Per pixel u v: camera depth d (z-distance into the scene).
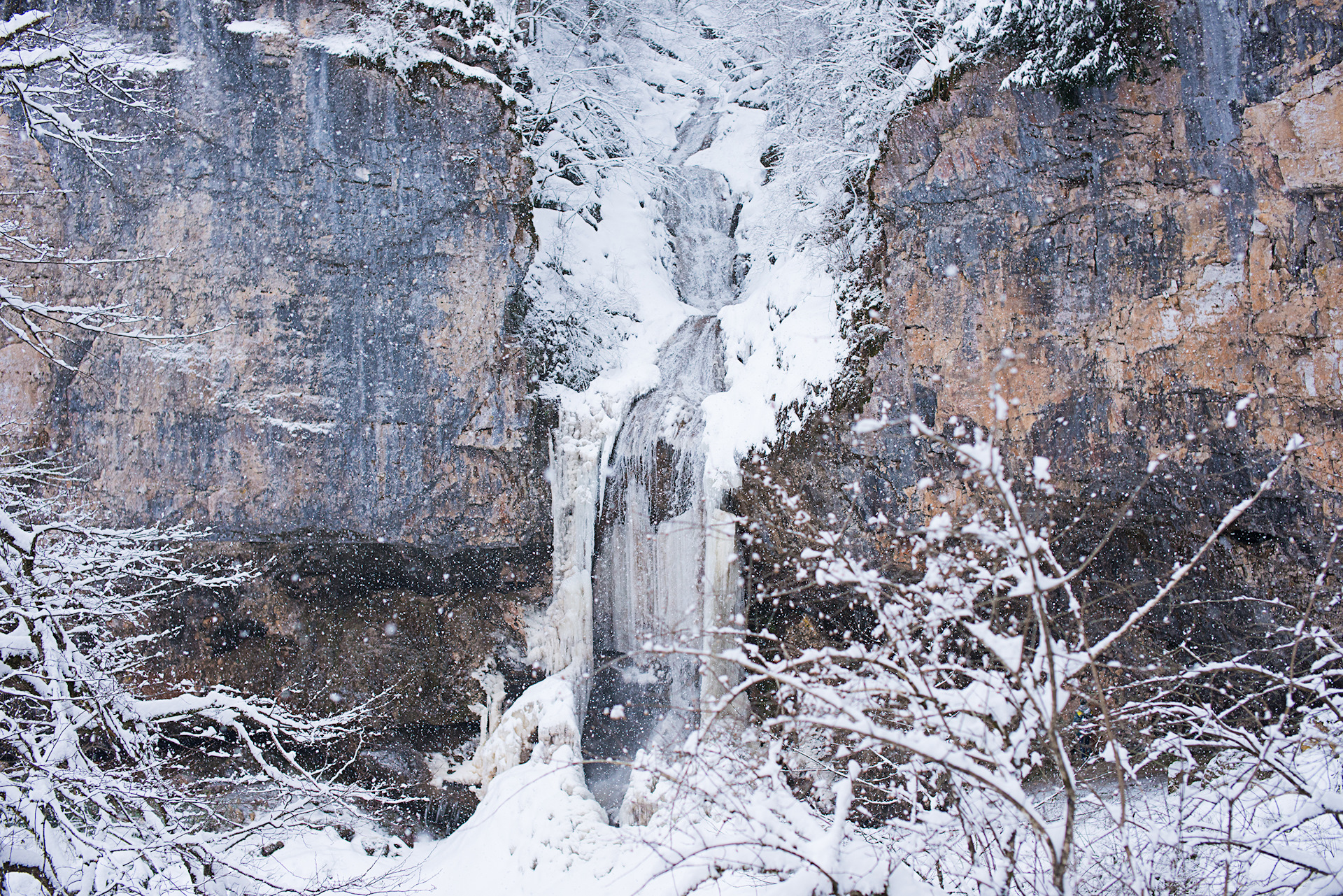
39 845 6.50
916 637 7.05
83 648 10.52
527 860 10.94
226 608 13.01
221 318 12.34
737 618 5.55
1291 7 9.82
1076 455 11.27
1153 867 5.26
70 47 8.74
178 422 12.20
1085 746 8.76
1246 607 10.33
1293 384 9.99
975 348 11.83
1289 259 10.05
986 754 4.92
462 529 13.38
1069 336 11.35
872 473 12.30
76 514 11.44
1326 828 6.07
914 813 5.77
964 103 11.90
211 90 12.30
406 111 13.14
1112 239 11.12
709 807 6.32
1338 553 9.72
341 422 12.81
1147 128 10.85
